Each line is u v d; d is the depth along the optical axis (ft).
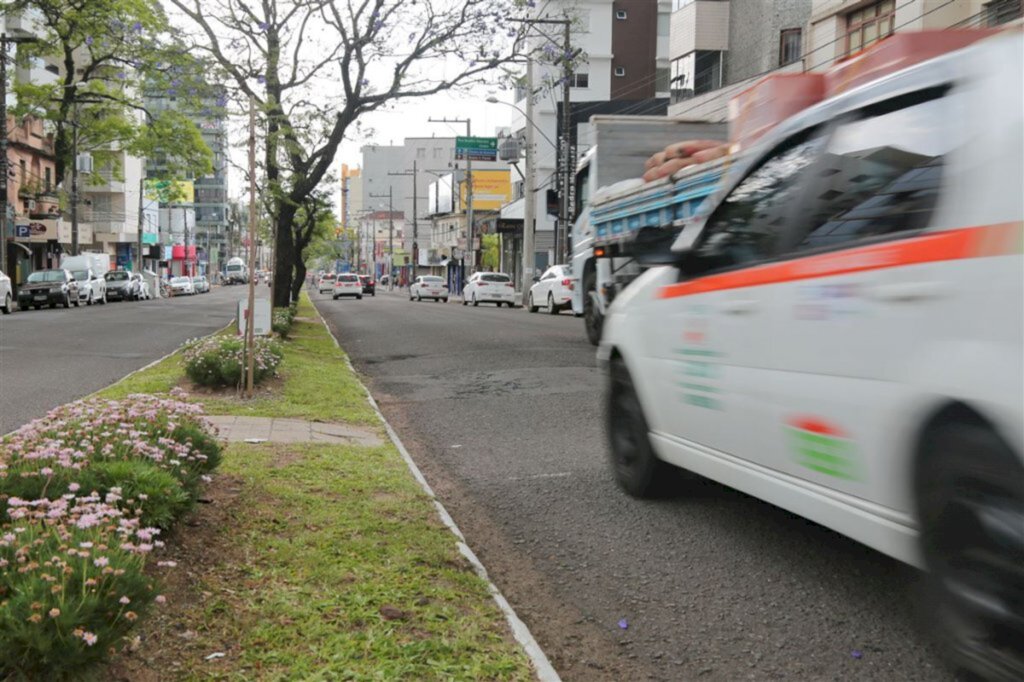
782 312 13.32
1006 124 9.49
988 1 59.72
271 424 28.48
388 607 12.76
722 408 15.20
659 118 46.91
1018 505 8.98
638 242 17.74
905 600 13.74
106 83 141.18
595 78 199.11
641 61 202.08
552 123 197.47
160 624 11.59
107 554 10.57
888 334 10.84
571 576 15.49
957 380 9.50
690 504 19.53
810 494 12.80
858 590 14.24
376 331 73.20
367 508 18.28
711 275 15.88
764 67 100.32
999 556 9.27
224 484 19.19
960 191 10.00
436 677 10.75
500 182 260.01
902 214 11.03
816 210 13.12
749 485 14.70
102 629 9.44
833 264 12.12
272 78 61.26
